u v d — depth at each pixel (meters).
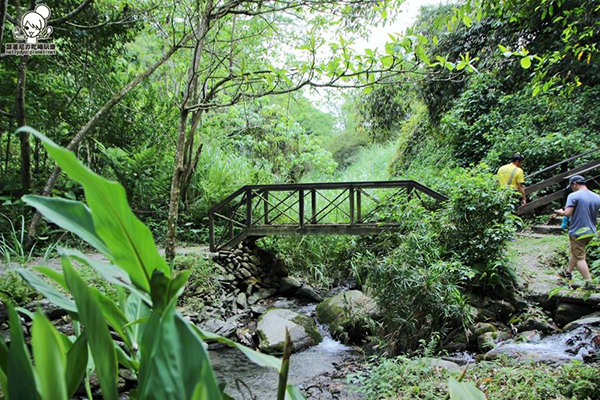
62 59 6.49
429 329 4.00
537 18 8.37
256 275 6.68
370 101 12.81
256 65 7.22
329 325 5.20
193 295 5.39
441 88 11.20
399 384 2.97
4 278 3.76
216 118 10.17
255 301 6.17
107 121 7.42
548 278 4.80
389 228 5.67
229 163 9.44
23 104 5.39
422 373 3.10
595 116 8.02
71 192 6.47
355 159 18.11
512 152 8.37
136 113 7.92
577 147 7.59
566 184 7.14
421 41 3.18
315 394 3.36
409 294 4.10
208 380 0.53
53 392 0.65
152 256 0.77
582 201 4.48
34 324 0.63
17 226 5.60
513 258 5.18
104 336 0.69
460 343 4.00
